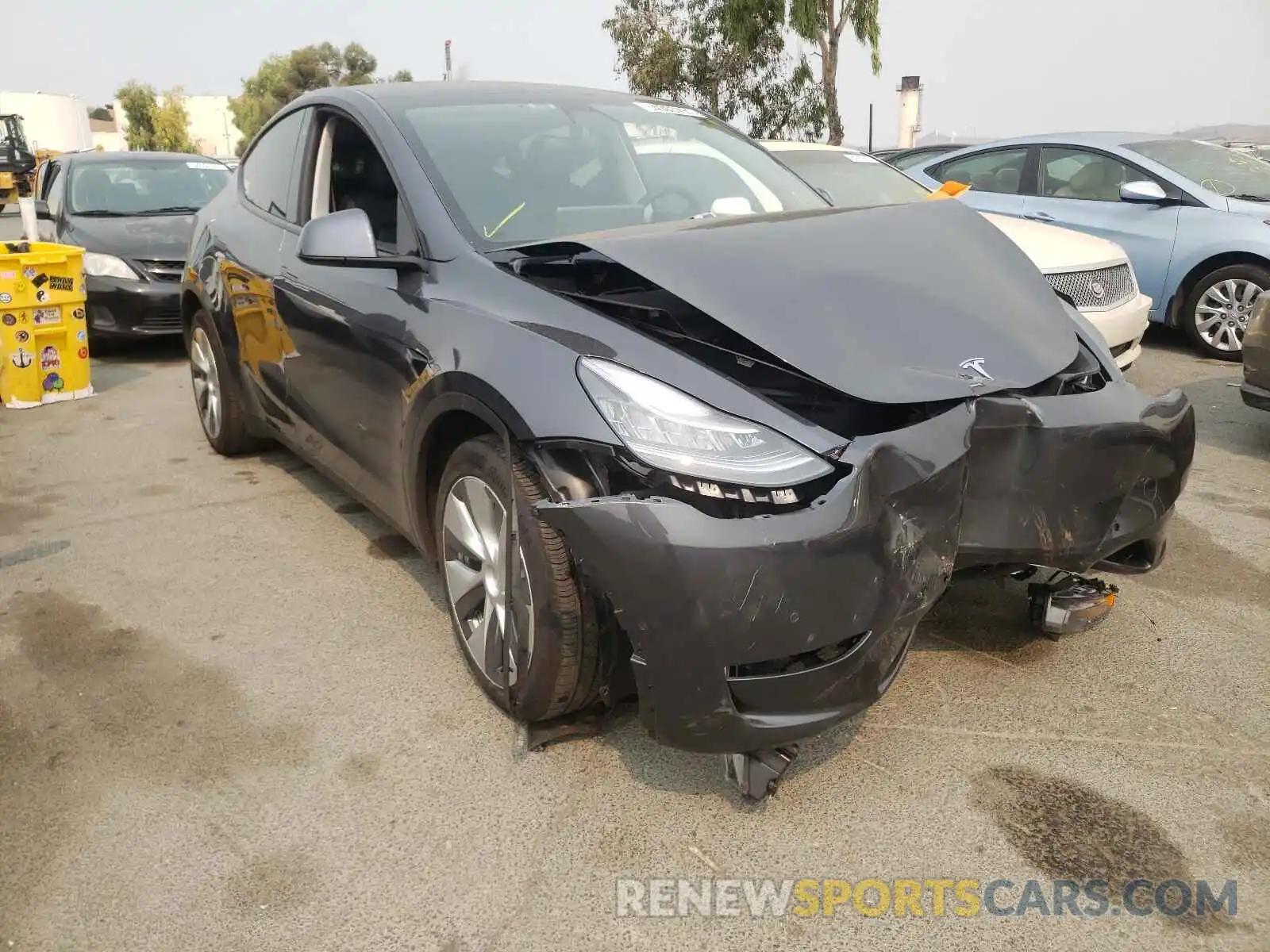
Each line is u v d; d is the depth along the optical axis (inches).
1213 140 375.6
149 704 110.0
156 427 224.7
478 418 103.0
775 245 103.7
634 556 80.6
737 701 82.2
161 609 132.6
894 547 84.2
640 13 717.3
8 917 79.6
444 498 109.3
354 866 85.2
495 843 88.0
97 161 353.1
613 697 97.5
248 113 2588.6
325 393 137.2
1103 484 99.3
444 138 130.2
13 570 145.3
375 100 139.4
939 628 125.0
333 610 132.3
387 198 130.1
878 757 99.9
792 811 92.2
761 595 79.1
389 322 116.6
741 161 150.4
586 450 86.4
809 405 93.7
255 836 88.8
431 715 107.5
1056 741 102.3
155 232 305.7
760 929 78.7
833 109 635.5
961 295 103.1
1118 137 310.7
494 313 102.4
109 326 293.7
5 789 95.3
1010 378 95.1
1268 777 96.4
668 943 77.2
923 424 89.7
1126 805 92.6
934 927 78.8
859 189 250.1
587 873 84.4
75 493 179.0
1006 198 320.5
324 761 99.6
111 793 94.7
